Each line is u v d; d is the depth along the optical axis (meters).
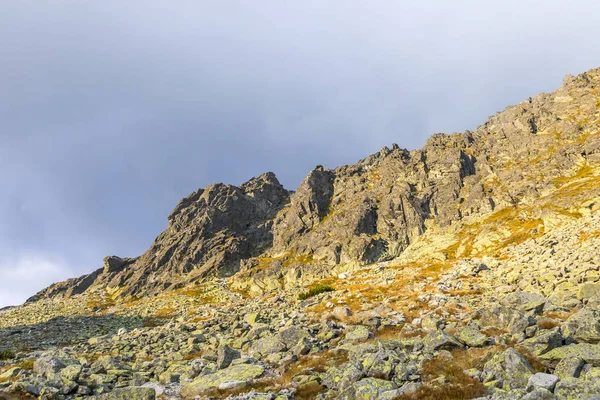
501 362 18.03
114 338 48.09
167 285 152.50
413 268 87.50
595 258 37.88
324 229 152.38
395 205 146.75
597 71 173.12
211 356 30.70
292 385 21.55
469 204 133.75
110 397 20.86
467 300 42.16
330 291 64.81
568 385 13.66
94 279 190.38
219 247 170.25
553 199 106.00
